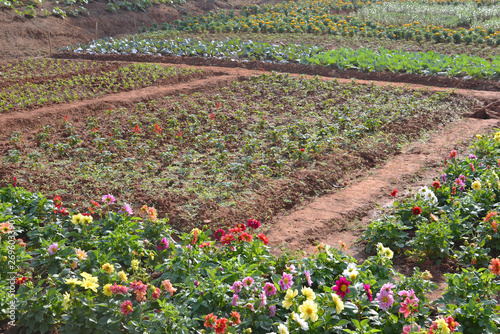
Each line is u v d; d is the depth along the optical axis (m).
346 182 9.12
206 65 20.23
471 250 5.93
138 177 9.02
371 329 4.28
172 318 4.50
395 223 6.58
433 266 6.11
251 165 9.55
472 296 4.76
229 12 33.00
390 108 13.36
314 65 19.36
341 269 5.50
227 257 5.87
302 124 11.66
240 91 15.86
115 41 23.64
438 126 12.32
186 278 5.20
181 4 34.09
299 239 6.88
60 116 12.98
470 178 8.07
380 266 5.50
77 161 9.91
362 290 4.94
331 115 13.02
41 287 5.46
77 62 19.88
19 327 4.87
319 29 26.03
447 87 16.50
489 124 12.26
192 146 10.88
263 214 7.71
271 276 5.49
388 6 32.66
